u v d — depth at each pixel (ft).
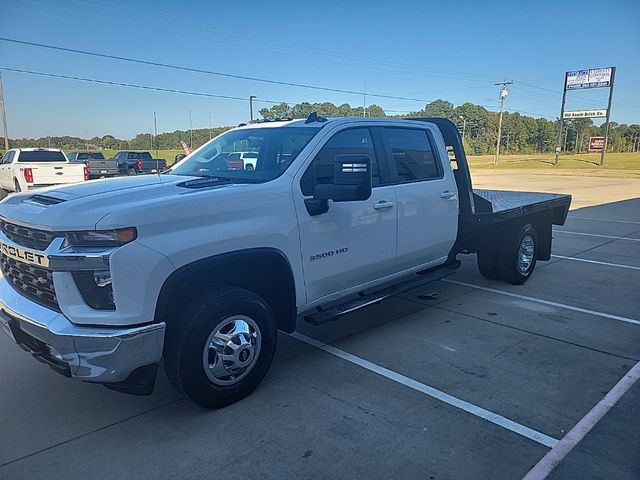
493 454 9.57
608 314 17.71
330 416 10.97
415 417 10.91
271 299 12.82
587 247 30.25
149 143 195.52
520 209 20.20
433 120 18.75
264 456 9.57
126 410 11.30
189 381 10.58
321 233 12.86
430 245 16.83
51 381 12.71
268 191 11.75
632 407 11.30
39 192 11.72
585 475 8.95
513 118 431.84
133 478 8.99
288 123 14.70
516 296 19.95
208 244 10.40
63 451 9.77
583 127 456.45
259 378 11.91
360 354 14.35
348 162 11.37
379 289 15.70
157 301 9.73
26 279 10.65
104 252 9.20
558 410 11.18
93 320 9.39
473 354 14.30
